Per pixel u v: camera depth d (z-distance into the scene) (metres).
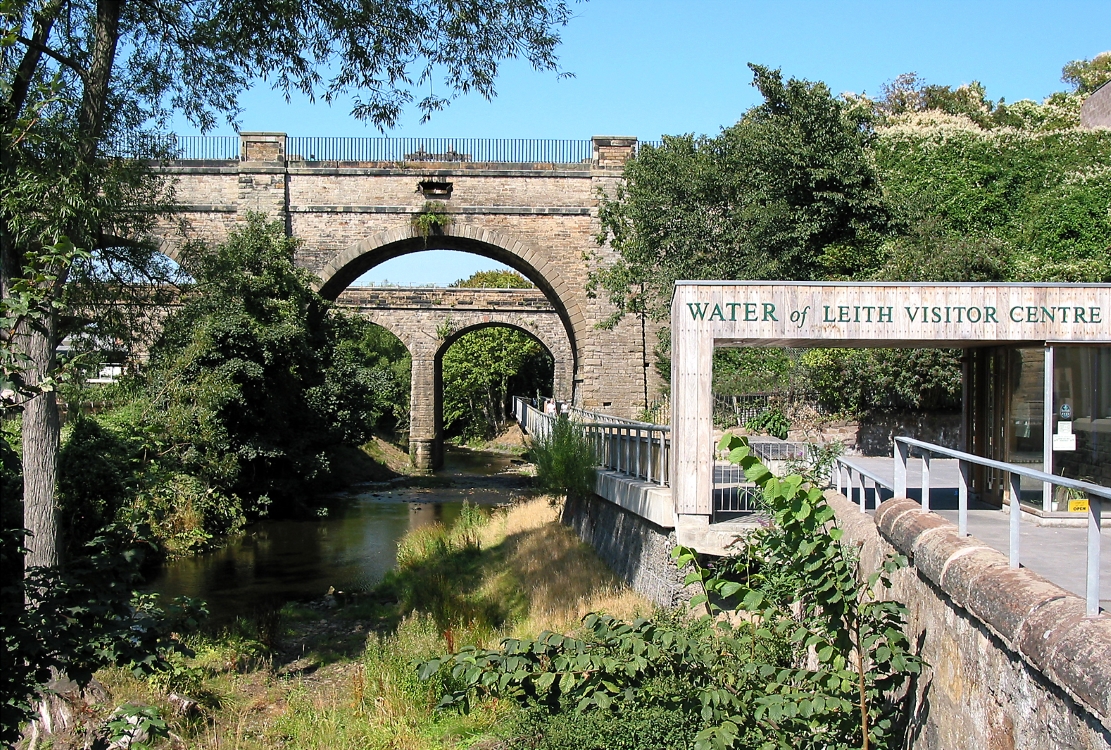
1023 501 10.85
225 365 25.28
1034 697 4.56
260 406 27.86
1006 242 26.70
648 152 27.06
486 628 13.79
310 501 31.28
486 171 31.59
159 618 8.16
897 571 7.35
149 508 21.98
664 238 26.73
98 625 7.25
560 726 7.22
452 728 10.01
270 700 11.94
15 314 6.27
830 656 6.02
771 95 27.44
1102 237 27.34
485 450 62.16
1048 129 32.44
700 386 12.16
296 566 21.25
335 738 10.12
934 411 24.50
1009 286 11.27
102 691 10.61
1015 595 4.81
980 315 11.33
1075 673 3.97
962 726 5.52
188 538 22.80
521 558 18.50
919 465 18.77
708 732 6.25
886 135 29.88
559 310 34.97
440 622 14.25
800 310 11.87
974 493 12.41
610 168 31.66
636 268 27.45
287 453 28.88
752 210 25.41
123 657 7.41
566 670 7.37
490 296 49.56
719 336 12.07
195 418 24.47
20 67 11.18
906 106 47.41
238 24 13.11
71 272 12.42
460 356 65.56
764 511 8.23
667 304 27.27
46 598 6.93
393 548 23.53
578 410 29.16
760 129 26.44
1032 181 29.39
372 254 32.09
